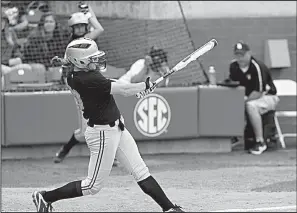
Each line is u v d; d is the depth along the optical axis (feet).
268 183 95.96
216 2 143.33
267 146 126.21
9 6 133.59
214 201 81.61
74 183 68.13
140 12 143.23
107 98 65.77
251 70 121.70
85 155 116.57
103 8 150.30
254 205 78.79
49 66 130.21
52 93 112.88
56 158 108.06
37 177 99.76
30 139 112.68
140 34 142.72
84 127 99.30
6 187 91.86
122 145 68.03
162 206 68.54
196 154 119.65
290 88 134.00
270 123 124.88
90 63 65.31
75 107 113.29
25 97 112.06
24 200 80.69
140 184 68.49
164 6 141.59
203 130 118.83
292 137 137.49
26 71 119.34
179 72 136.15
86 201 81.10
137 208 77.41
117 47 144.15
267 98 123.03
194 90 117.91
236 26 143.95
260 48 145.28
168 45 140.77
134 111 115.34
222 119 118.93
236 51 120.88
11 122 111.86
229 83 118.42
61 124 113.29
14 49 129.29
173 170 105.29
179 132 117.70
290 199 83.10
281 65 144.05
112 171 104.73
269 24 144.97
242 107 119.44
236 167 108.27
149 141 118.21
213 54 143.13
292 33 145.38
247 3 144.36
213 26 143.33
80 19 98.73
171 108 117.08
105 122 65.62
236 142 125.70
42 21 132.46
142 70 116.37
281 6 145.28
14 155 114.01
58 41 132.16
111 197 83.92
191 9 142.82
